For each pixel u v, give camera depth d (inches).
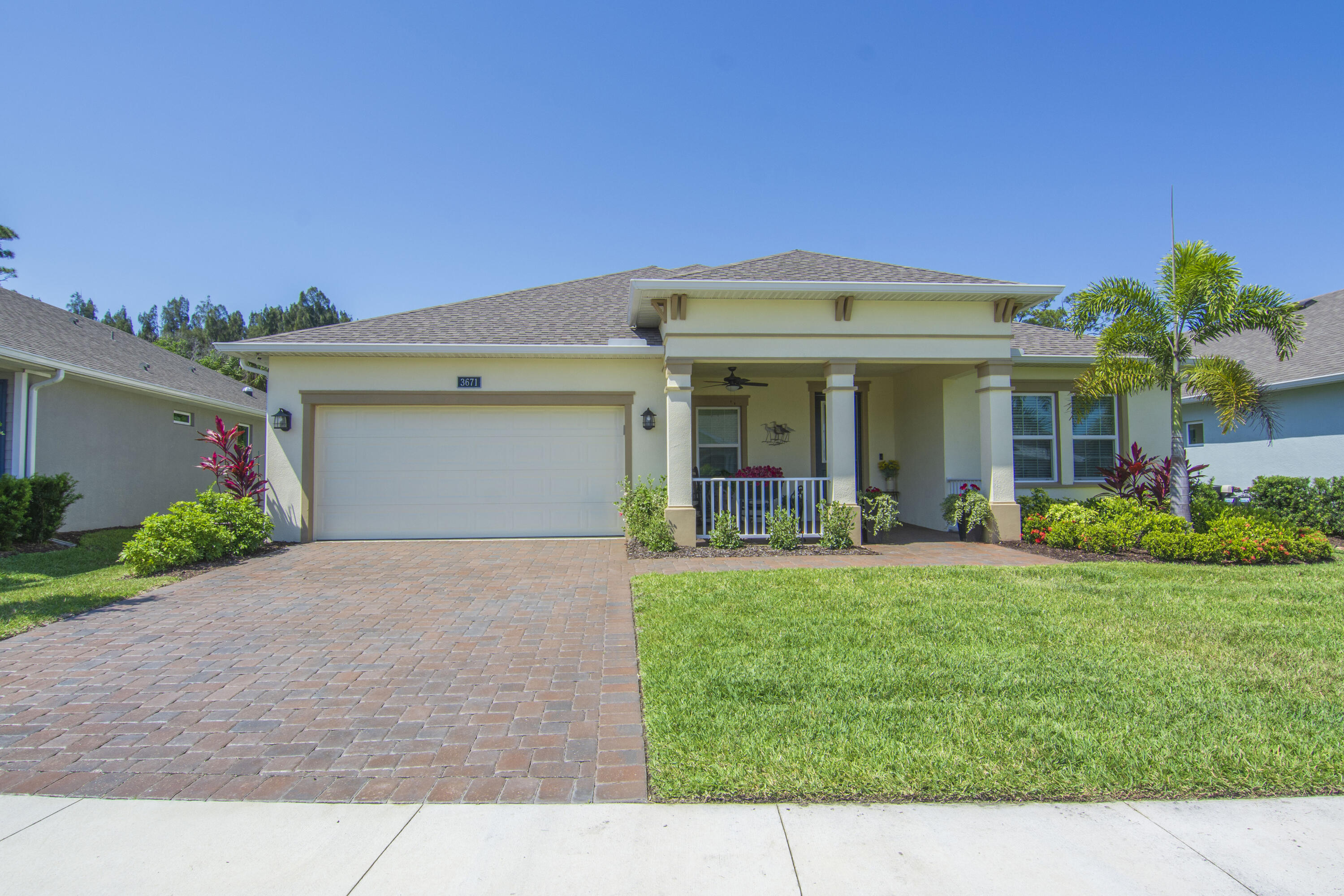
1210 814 118.0
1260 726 147.9
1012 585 280.4
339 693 174.2
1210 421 640.4
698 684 172.4
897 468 526.9
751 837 111.3
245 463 418.0
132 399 551.2
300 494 428.5
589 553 386.3
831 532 390.0
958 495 429.7
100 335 612.7
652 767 131.9
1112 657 190.7
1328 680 174.1
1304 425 545.0
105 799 124.0
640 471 442.3
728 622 228.2
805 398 509.4
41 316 552.4
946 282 398.0
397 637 223.8
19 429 435.8
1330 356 534.6
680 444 395.2
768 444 505.7
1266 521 400.5
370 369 434.0
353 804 121.8
